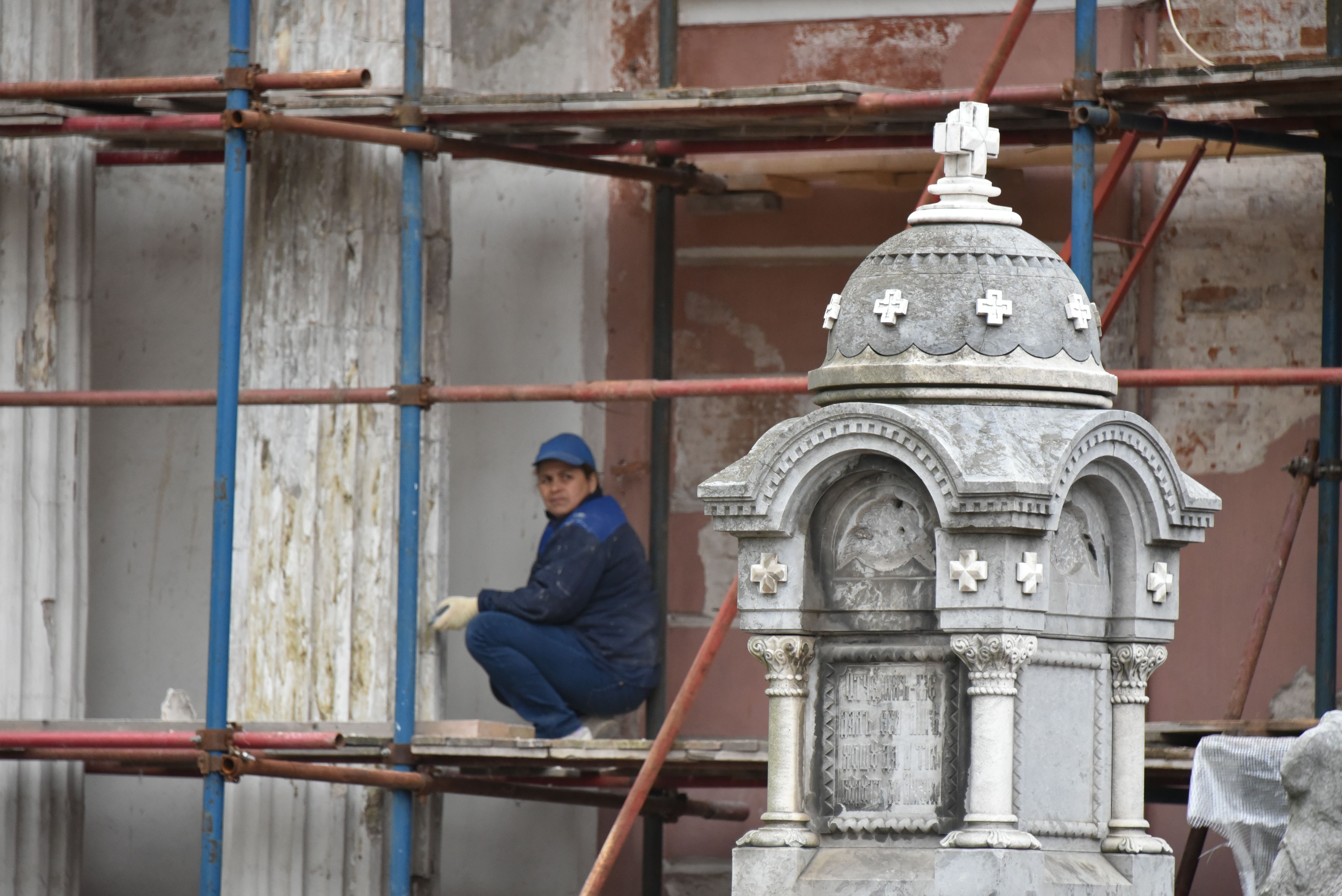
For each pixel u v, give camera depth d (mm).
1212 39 31391
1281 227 31156
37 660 30500
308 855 29000
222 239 35125
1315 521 30500
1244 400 31047
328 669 28828
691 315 32969
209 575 34875
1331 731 19172
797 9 32656
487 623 29062
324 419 29078
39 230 30859
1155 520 19844
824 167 31672
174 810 34656
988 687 18812
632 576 29969
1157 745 26609
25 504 30547
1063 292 19859
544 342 33438
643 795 25453
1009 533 18766
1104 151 31234
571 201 33562
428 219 30203
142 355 35312
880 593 19641
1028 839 18625
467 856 33000
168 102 29609
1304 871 19047
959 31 32125
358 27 29453
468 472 33531
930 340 19500
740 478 19844
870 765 19672
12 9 30625
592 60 33500
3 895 29953
